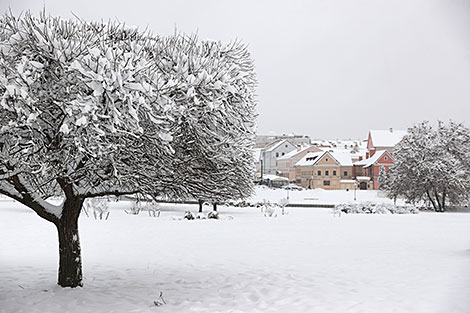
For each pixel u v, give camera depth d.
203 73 8.29
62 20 8.55
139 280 11.54
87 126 7.10
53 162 8.12
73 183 9.41
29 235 20.50
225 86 8.75
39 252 16.20
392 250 16.70
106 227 24.02
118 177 8.08
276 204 47.00
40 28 7.32
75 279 10.52
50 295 9.84
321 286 10.59
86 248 17.08
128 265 13.63
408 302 8.98
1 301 9.45
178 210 38.62
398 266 13.19
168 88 7.88
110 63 7.25
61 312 8.80
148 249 16.83
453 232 23.91
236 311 8.66
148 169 8.96
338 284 10.79
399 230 24.73
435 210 49.69
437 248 17.33
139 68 7.31
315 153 101.44
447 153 50.69
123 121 7.20
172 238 20.03
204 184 10.23
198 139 9.13
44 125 7.93
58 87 7.66
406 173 50.50
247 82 10.24
